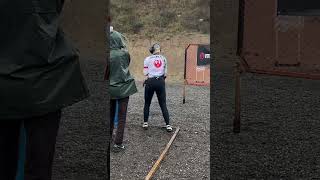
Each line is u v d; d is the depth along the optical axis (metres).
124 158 4.13
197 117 6.54
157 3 23.02
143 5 23.12
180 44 18.20
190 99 8.47
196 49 10.25
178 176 3.63
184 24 20.50
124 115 4.43
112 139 4.50
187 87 10.12
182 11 21.98
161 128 5.75
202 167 3.84
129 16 22.25
